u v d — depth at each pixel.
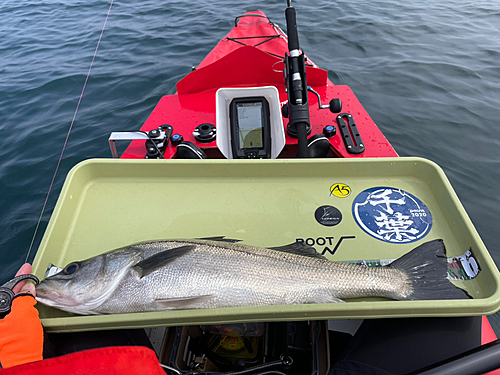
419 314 0.38
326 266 0.45
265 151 0.82
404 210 0.52
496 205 1.17
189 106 1.11
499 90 1.72
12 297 0.37
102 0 3.12
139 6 2.93
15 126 1.54
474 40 2.22
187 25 2.51
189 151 0.79
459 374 0.33
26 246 1.05
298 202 0.53
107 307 0.42
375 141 0.94
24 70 1.99
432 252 0.45
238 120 0.83
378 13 2.66
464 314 0.38
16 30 2.58
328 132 0.94
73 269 0.43
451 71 1.88
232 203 0.53
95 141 1.43
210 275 0.43
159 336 0.60
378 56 2.06
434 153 1.35
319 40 2.26
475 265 0.44
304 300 0.43
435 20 2.54
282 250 0.46
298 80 0.67
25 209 1.17
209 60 1.41
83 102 1.69
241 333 0.53
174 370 0.43
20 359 0.35
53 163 1.34
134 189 0.55
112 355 0.32
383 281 0.43
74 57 2.12
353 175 0.56
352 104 1.09
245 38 1.46
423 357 0.41
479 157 1.33
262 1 2.91
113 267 0.43
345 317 0.38
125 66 1.99
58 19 2.75
